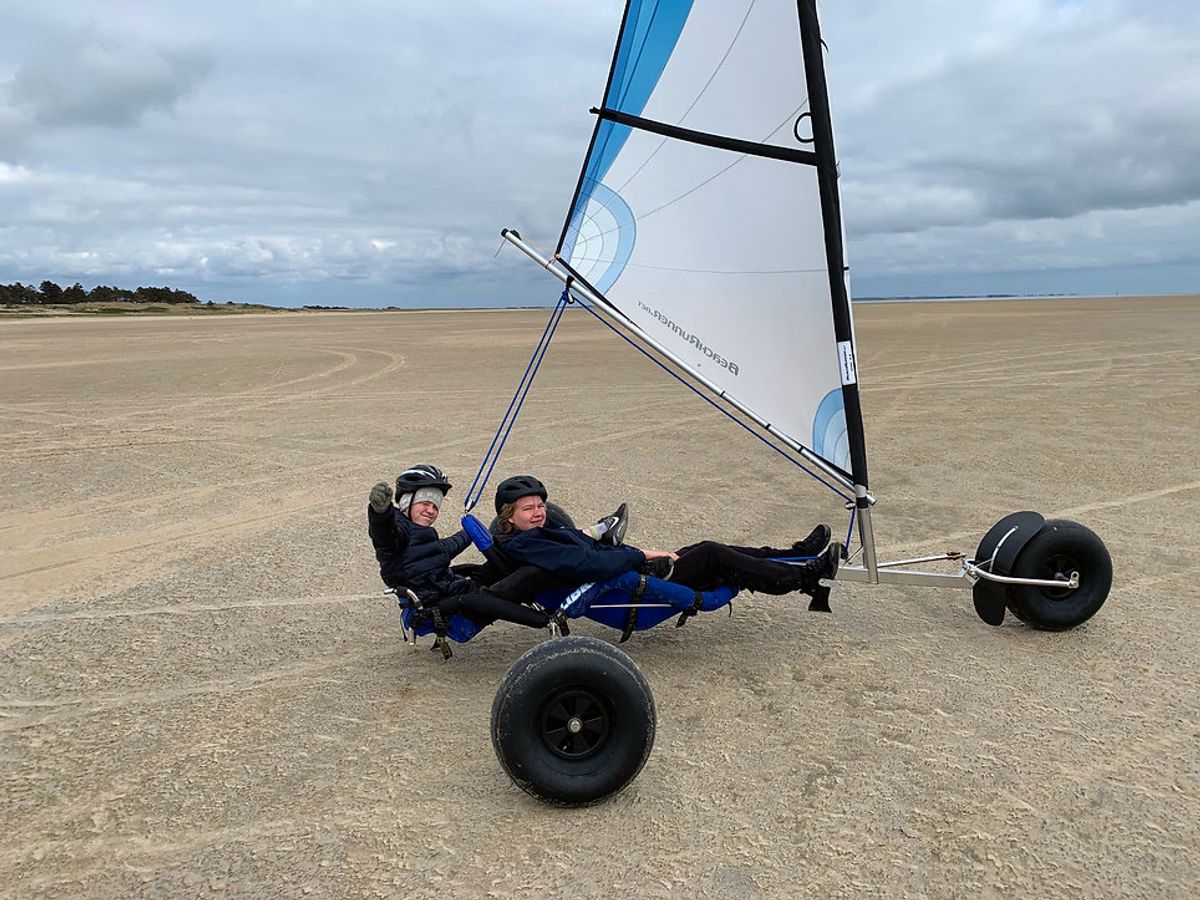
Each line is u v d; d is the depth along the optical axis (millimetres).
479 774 3799
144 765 3914
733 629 5406
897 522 7555
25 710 4461
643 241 4750
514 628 5551
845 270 4344
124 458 10727
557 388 17328
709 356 4660
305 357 25547
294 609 5844
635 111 4723
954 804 3457
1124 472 9148
